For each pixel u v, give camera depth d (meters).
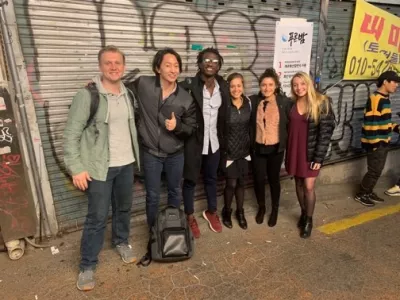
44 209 3.11
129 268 2.92
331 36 4.59
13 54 2.68
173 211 3.04
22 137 2.87
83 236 2.68
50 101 2.92
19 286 2.67
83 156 2.50
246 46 3.90
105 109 2.47
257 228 3.70
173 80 2.79
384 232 3.66
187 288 2.70
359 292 2.68
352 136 5.18
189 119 2.98
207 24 3.56
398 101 5.62
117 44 3.11
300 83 3.29
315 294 2.65
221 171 3.62
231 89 3.29
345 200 4.57
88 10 2.91
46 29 2.77
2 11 2.58
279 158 3.55
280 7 4.04
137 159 2.82
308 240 3.47
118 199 2.89
